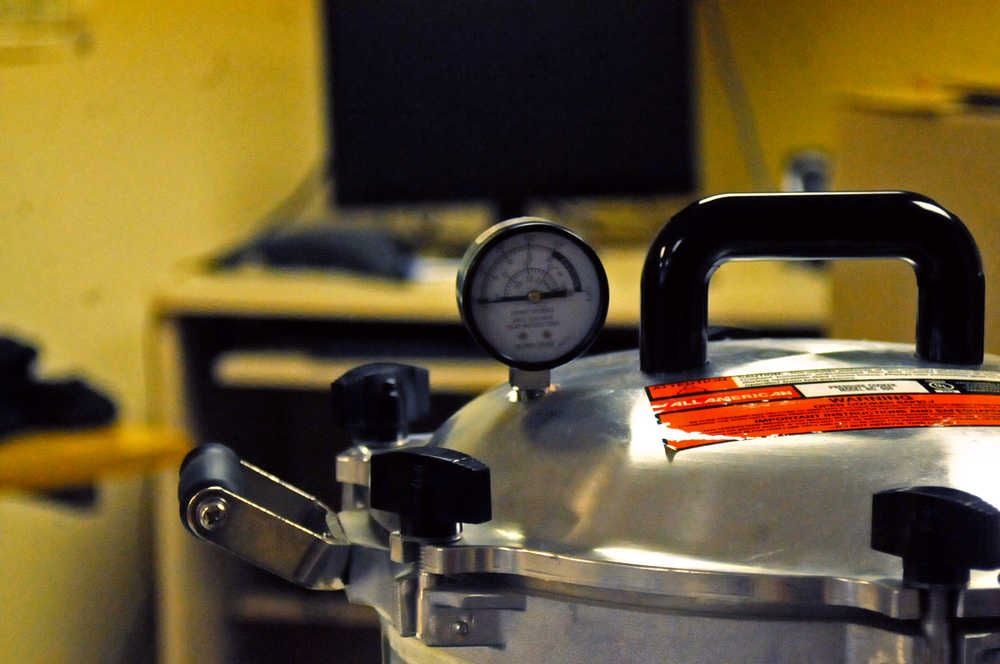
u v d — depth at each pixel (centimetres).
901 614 31
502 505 37
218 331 189
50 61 200
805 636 33
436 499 35
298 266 189
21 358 159
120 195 210
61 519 200
